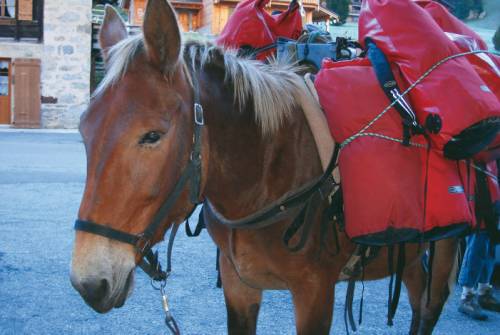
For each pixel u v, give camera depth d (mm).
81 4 20328
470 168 2502
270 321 4074
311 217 2199
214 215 2354
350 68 2357
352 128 2174
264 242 2184
